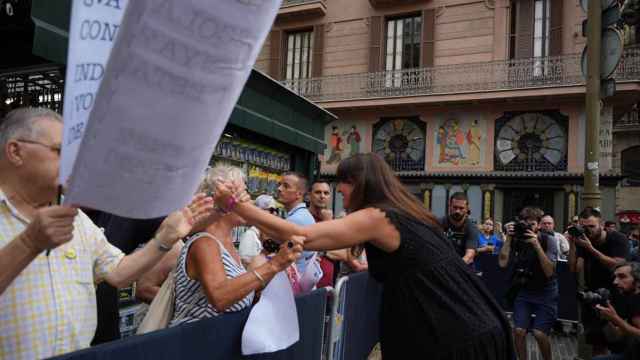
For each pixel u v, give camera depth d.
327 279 4.22
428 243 2.09
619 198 17.48
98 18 1.15
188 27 1.09
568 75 14.54
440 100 15.69
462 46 15.94
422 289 2.03
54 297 1.56
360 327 4.11
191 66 1.13
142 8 1.01
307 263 3.25
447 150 16.06
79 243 1.70
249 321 2.00
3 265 1.21
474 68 15.68
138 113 1.10
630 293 3.67
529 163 15.08
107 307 2.23
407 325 2.04
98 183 1.13
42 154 1.47
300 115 6.54
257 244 4.45
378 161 2.27
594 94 4.77
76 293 1.64
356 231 2.05
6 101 3.91
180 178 1.24
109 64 1.02
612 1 4.62
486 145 15.58
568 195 14.28
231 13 1.13
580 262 4.78
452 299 2.03
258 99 5.38
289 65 18.67
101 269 1.84
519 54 15.32
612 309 3.63
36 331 1.50
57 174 1.50
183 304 2.04
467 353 1.96
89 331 1.68
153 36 1.05
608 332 3.85
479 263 7.88
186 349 1.70
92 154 1.08
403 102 16.16
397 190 2.23
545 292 4.79
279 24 18.67
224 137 5.27
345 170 2.28
